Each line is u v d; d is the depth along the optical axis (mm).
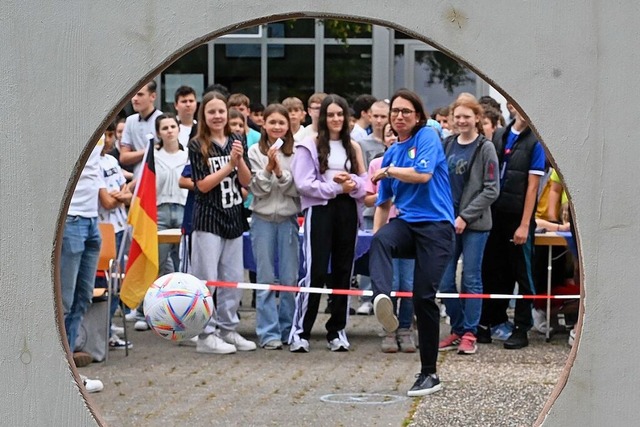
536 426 4988
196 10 5035
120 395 8641
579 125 4863
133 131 12000
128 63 5086
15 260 5172
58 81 5125
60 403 5172
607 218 4863
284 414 8016
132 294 9719
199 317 6527
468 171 10352
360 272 11500
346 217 10383
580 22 4840
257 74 20531
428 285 8336
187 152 11219
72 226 8234
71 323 8641
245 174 10180
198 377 9422
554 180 11562
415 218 8289
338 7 4941
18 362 5180
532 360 10180
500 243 10953
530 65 4875
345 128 10305
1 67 5141
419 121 8453
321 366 9953
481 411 8055
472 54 4898
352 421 7781
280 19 5031
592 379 4887
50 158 5148
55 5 5102
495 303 11242
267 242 10656
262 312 10852
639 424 4867
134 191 9867
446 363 10016
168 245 11195
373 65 20219
